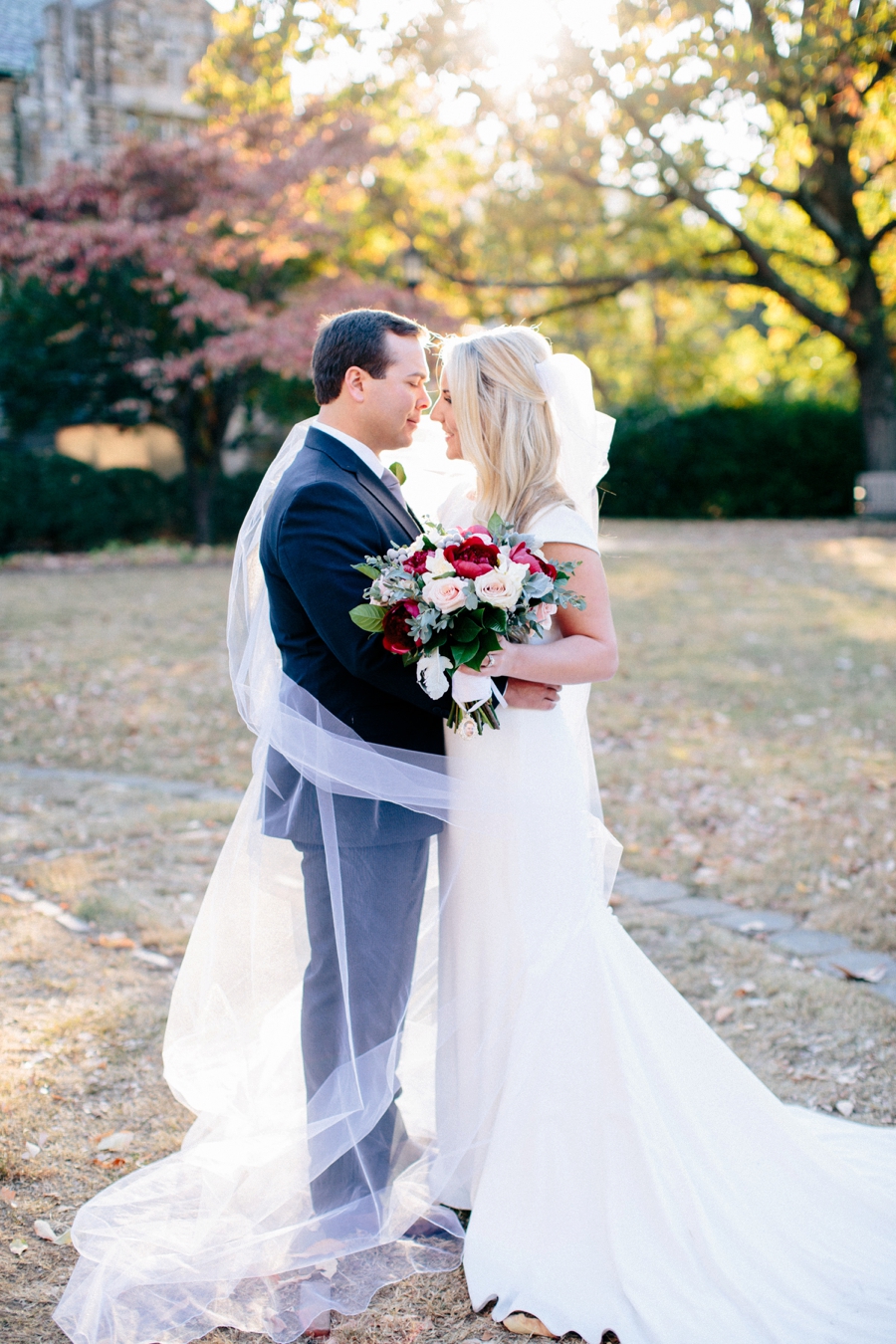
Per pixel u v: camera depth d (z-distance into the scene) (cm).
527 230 1628
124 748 662
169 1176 248
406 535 238
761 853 495
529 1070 226
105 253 1391
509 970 233
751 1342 207
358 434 234
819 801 558
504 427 231
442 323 1471
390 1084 239
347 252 1712
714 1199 225
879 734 670
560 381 238
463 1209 249
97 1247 230
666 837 515
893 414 1755
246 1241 231
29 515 1577
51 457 1619
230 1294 224
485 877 235
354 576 217
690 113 692
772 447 2055
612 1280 218
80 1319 214
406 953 242
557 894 229
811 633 936
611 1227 219
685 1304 212
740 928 419
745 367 2638
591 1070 224
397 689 220
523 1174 226
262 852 241
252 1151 240
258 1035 243
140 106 1833
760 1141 239
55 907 426
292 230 1445
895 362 1792
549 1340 212
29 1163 267
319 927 238
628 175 1387
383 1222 237
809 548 1420
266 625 253
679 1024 240
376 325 227
